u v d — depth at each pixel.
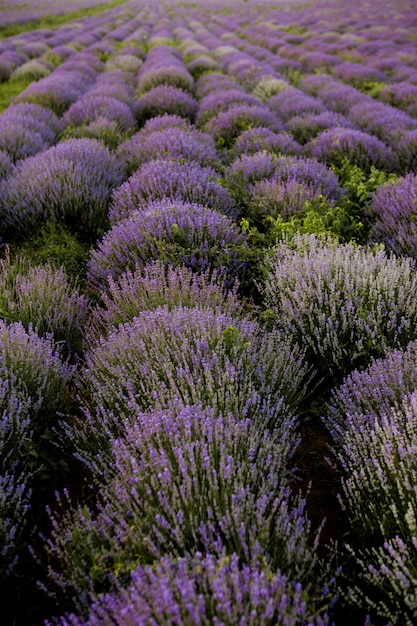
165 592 1.45
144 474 2.13
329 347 3.18
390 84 14.39
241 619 1.43
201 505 1.93
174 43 25.34
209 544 1.82
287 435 2.52
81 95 12.04
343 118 8.97
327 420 2.96
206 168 5.88
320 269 3.47
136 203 5.18
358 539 2.21
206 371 2.54
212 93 11.44
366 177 6.48
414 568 1.80
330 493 2.56
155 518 1.90
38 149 7.61
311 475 2.67
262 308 3.86
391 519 2.06
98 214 5.41
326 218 4.75
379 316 3.11
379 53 18.77
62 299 3.70
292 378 2.99
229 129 8.54
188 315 3.11
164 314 3.10
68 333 3.60
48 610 2.03
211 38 27.03
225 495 1.92
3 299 3.63
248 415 2.62
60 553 1.95
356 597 1.82
